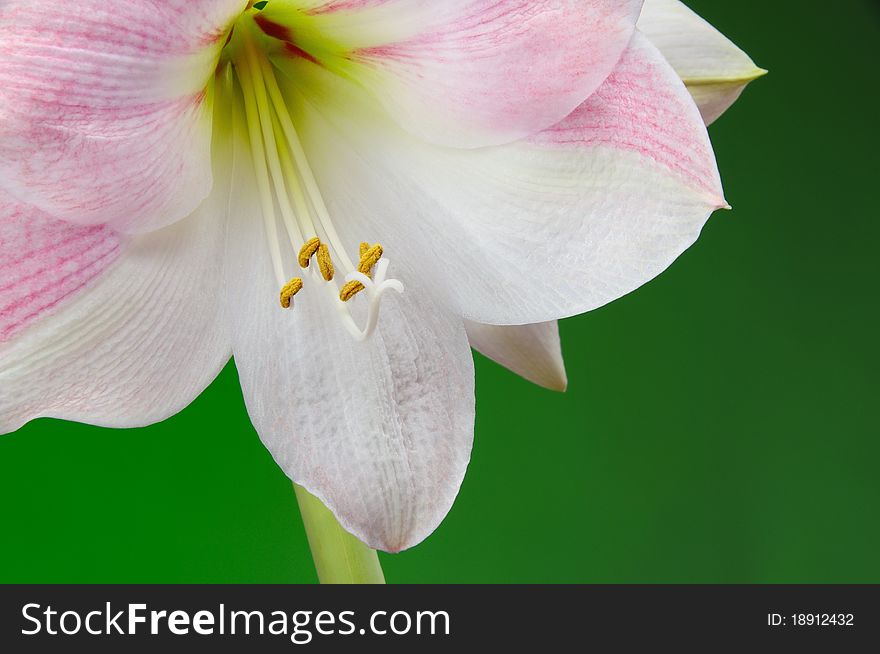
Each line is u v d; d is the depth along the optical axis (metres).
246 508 0.83
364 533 0.54
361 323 0.54
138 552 0.81
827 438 0.96
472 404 0.54
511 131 0.53
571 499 0.91
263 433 0.54
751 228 1.02
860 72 1.09
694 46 0.57
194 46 0.51
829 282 1.01
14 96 0.48
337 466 0.54
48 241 0.51
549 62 0.51
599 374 0.95
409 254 0.55
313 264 0.54
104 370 0.52
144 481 0.82
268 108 0.55
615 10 0.51
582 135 0.53
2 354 0.51
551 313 0.53
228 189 0.54
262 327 0.54
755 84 1.07
